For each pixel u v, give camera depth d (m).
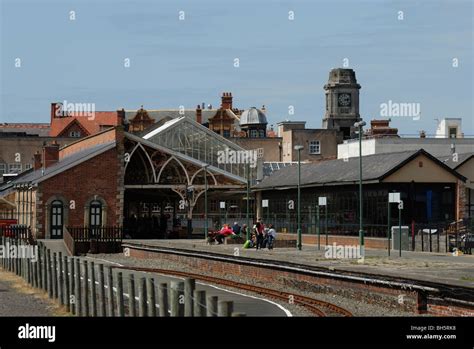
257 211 88.25
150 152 93.50
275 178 85.25
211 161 97.44
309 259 45.22
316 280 36.66
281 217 81.75
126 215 105.69
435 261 42.94
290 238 76.62
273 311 30.17
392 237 58.47
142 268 51.78
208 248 61.78
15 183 100.12
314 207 73.31
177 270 50.66
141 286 23.39
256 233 62.78
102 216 89.75
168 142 95.19
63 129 142.12
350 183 65.19
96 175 89.56
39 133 153.38
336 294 34.66
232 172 98.19
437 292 27.30
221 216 101.56
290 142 125.62
